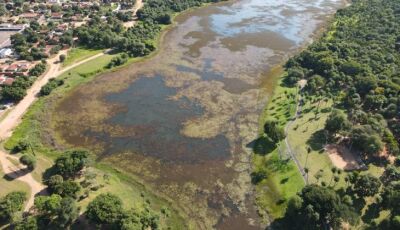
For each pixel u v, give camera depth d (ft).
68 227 485.15
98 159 625.82
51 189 533.55
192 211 529.04
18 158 615.57
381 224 493.77
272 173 590.96
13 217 485.15
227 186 572.10
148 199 546.26
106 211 476.54
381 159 609.01
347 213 478.18
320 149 631.97
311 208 474.49
